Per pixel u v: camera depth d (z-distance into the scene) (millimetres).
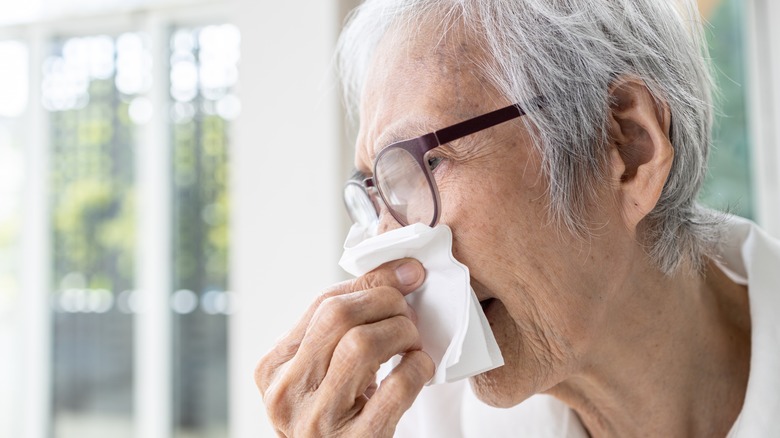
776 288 785
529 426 919
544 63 689
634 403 809
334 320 656
